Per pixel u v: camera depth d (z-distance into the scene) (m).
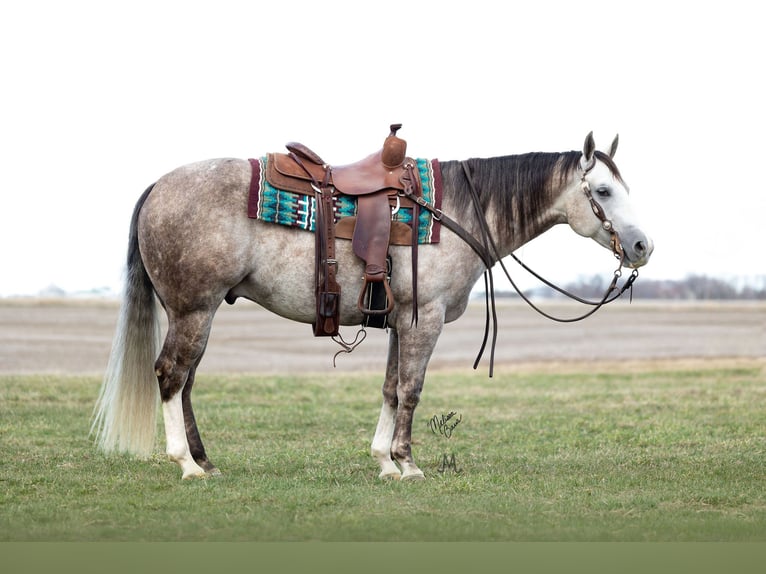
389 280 8.57
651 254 8.86
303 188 8.53
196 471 8.70
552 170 9.11
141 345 8.75
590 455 10.59
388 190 8.65
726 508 7.98
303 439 11.73
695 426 12.82
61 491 8.21
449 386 18.47
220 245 8.33
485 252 8.90
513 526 7.30
